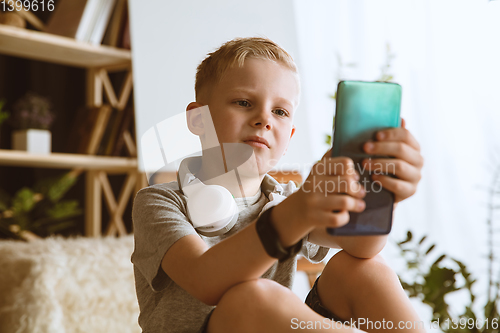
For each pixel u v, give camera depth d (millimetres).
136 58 1825
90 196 2131
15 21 1837
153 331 617
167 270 551
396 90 473
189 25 1834
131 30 1841
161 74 1807
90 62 2102
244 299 489
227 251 494
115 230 2074
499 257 1587
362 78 1906
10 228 1925
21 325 1108
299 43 2016
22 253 1195
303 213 448
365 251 607
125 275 1295
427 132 1752
